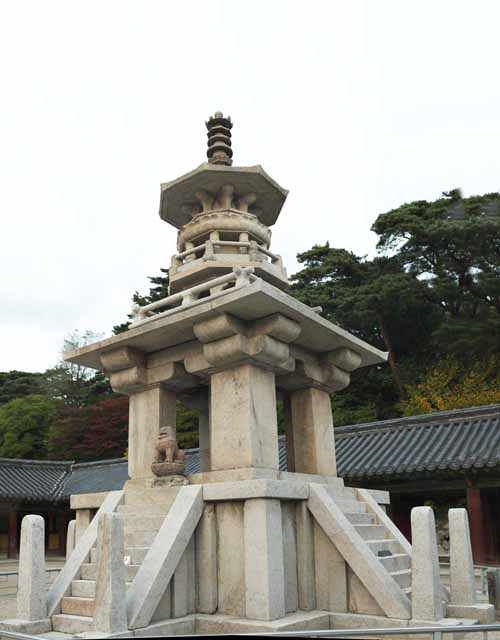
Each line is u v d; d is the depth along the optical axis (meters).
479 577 14.99
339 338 9.76
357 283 40.66
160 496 8.76
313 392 10.28
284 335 8.77
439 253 37.06
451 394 31.11
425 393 32.47
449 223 34.81
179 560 7.66
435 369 33.47
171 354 9.71
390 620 7.35
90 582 7.73
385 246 39.12
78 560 8.19
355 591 7.91
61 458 44.50
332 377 10.34
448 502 25.19
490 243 34.72
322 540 8.34
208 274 10.62
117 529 6.94
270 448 8.70
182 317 8.69
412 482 18.73
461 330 33.47
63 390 52.25
